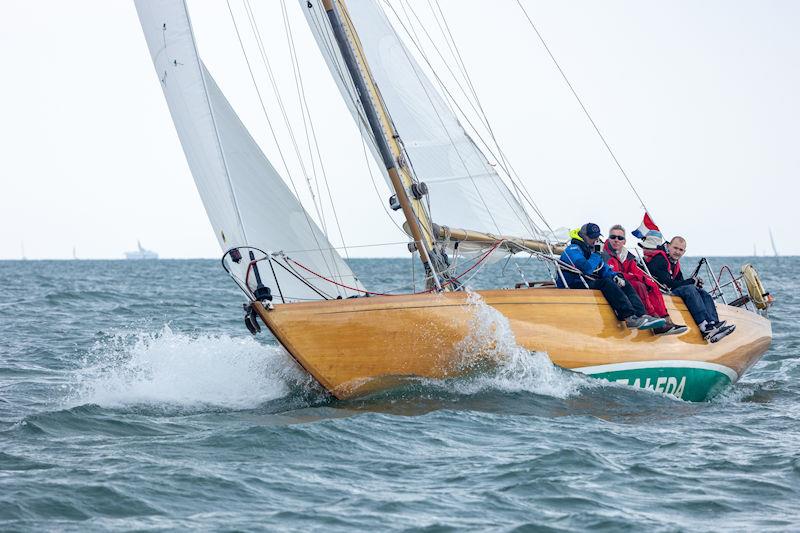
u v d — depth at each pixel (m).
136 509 24.27
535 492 26.25
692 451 31.09
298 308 35.91
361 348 36.47
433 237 41.25
